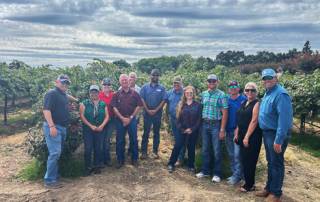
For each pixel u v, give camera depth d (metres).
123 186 3.49
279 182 2.91
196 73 7.67
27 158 4.70
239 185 3.57
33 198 3.04
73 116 4.30
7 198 3.03
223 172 4.02
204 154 4.00
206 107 3.89
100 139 4.02
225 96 3.75
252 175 3.28
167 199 3.12
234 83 3.68
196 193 3.29
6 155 4.81
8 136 6.53
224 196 3.19
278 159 2.89
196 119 3.96
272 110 2.86
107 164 4.37
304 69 18.61
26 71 11.74
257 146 3.17
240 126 3.36
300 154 5.31
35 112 5.36
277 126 2.86
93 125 3.89
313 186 3.67
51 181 3.44
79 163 4.31
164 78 10.21
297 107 6.22
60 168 3.94
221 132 3.75
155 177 3.86
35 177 3.73
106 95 4.39
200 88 6.79
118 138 4.27
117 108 4.22
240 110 3.39
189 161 4.22
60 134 3.60
